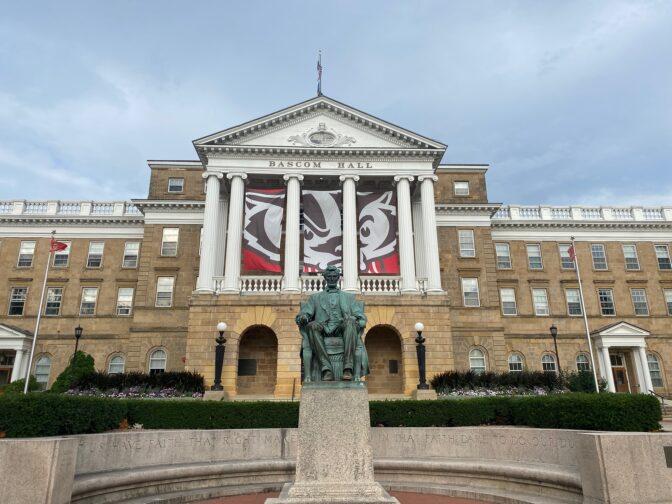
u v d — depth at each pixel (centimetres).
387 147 3500
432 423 1529
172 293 4091
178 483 1102
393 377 3262
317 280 3250
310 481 812
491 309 4056
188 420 1536
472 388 2828
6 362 4228
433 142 3534
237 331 3077
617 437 826
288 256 3262
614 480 802
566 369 4206
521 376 2930
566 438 1081
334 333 944
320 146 3475
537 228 4688
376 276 3297
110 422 1322
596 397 1242
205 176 3425
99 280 4406
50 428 1060
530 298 4488
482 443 1252
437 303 3189
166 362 3934
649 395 1261
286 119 3566
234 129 3488
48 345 4231
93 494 958
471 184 4428
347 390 857
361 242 3297
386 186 3681
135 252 4506
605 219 4741
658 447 827
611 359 4419
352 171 3481
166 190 4388
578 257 4656
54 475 783
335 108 3594
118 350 4222
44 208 4650
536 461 1142
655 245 4753
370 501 772
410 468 1201
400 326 3138
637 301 4597
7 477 766
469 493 1055
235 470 1162
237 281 3219
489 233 4253
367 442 834
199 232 4244
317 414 843
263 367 3247
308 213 3362
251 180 3603
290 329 3081
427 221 3438
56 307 4350
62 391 2738
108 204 4662
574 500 928
